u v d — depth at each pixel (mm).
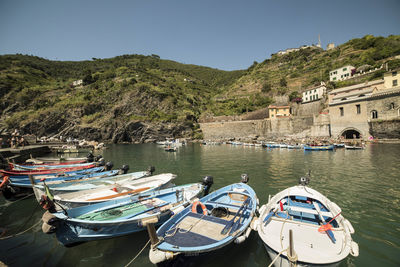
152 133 79500
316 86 64312
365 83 48656
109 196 10469
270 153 33438
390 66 55438
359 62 72812
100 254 7035
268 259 6547
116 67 158500
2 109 95375
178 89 120875
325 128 51312
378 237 7355
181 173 19719
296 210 7648
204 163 25312
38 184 11883
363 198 11102
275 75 111188
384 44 75438
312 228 6750
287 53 132500
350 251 5719
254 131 66750
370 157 24500
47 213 7395
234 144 55281
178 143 58625
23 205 11859
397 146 33062
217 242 5879
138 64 180875
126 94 91500
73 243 7395
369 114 42250
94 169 17422
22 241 7918
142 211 8266
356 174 16422
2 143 37250
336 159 24422
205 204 8797
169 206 8586
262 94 93375
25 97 98688
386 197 11180
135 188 12023
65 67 174375
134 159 30969
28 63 149250
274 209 7855
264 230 6707
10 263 6543
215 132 76250
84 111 86188
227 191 10148
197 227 6914
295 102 71062
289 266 5316
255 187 13797
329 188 12953
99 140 80875
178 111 91438
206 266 6234
